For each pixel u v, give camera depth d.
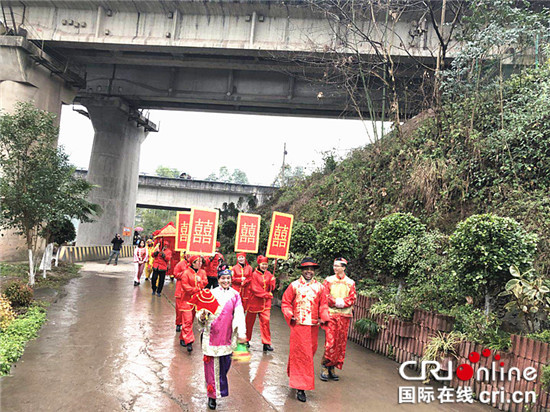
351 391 5.75
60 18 22.31
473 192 10.64
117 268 21.95
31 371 5.64
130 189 34.44
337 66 17.33
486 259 5.96
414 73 19.25
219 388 4.84
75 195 13.94
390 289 9.00
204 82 27.55
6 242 19.84
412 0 15.59
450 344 6.14
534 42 11.80
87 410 4.50
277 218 7.85
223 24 21.12
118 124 31.09
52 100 23.92
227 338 4.93
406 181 12.54
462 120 12.29
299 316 5.47
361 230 12.80
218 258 12.33
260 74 26.70
